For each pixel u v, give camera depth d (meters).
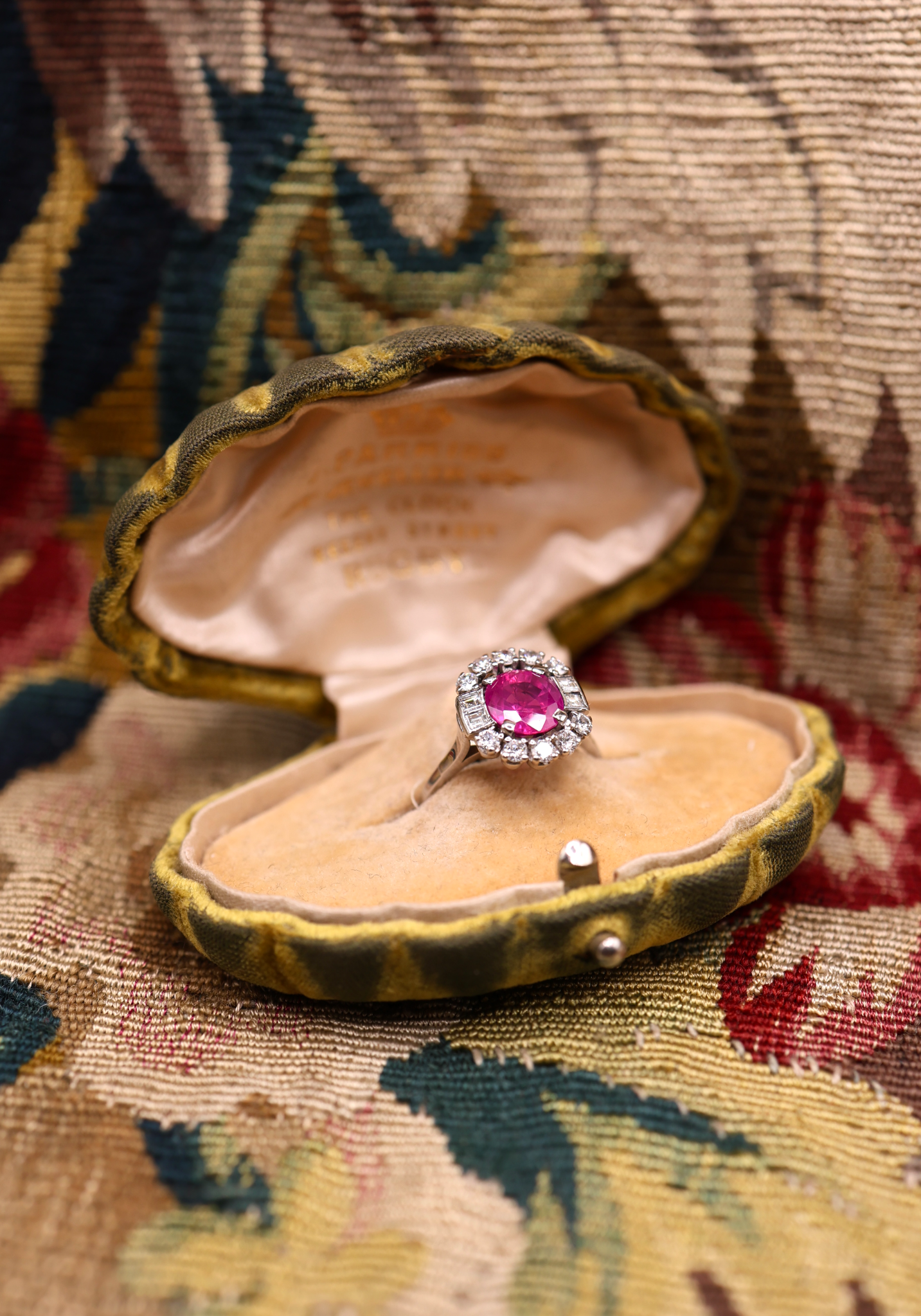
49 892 0.18
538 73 0.20
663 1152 0.16
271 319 0.20
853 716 0.21
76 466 0.22
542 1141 0.16
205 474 0.18
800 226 0.19
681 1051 0.17
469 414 0.19
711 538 0.20
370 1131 0.16
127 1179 0.16
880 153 0.19
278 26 0.20
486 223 0.20
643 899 0.16
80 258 0.21
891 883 0.19
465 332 0.18
